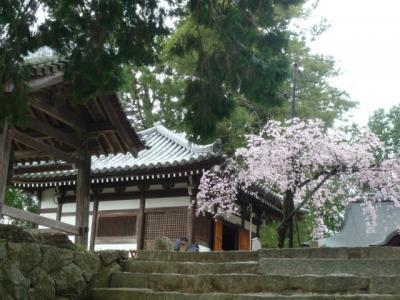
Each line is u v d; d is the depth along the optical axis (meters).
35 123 9.98
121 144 11.52
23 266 5.92
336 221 27.06
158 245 8.75
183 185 17.94
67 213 19.97
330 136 15.10
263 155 15.17
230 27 7.52
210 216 18.97
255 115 21.94
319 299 5.58
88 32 7.57
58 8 7.39
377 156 17.80
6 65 7.12
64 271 6.46
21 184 20.34
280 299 5.69
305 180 15.30
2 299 5.43
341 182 15.95
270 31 7.85
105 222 18.91
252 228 22.11
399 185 14.83
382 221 20.61
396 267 6.21
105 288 6.73
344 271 6.41
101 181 18.39
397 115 33.72
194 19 7.82
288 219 14.12
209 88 8.34
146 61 8.00
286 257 7.07
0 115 7.26
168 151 19.19
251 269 6.78
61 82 9.37
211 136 8.60
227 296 5.94
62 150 11.68
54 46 7.61
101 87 8.04
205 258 7.49
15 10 7.00
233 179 17.03
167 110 26.73
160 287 6.75
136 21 7.71
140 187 18.55
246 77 7.74
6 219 16.56
